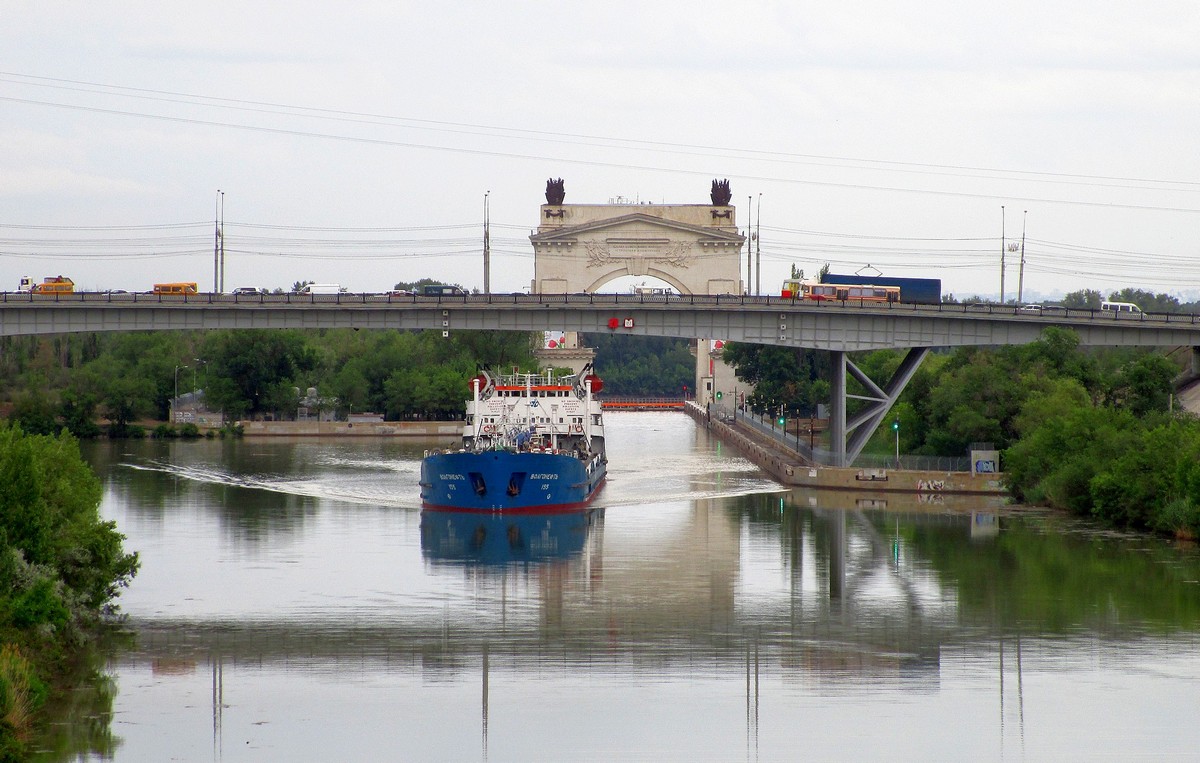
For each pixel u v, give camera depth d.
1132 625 64.31
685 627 63.75
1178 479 90.56
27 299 116.31
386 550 84.56
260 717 50.00
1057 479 104.75
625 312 118.94
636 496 116.38
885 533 93.06
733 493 118.69
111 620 63.59
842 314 119.06
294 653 58.34
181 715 50.00
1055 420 110.81
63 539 59.34
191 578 74.25
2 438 64.38
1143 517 95.38
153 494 113.62
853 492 119.06
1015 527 96.06
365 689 53.53
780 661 57.97
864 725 49.81
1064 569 78.56
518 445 105.94
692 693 53.38
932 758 46.50
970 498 114.12
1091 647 60.31
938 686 54.34
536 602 69.06
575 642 60.84
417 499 111.62
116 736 47.72
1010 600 70.00
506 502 101.62
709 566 79.81
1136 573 77.12
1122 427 106.50
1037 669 56.75
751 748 47.31
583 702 52.19
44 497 60.41
